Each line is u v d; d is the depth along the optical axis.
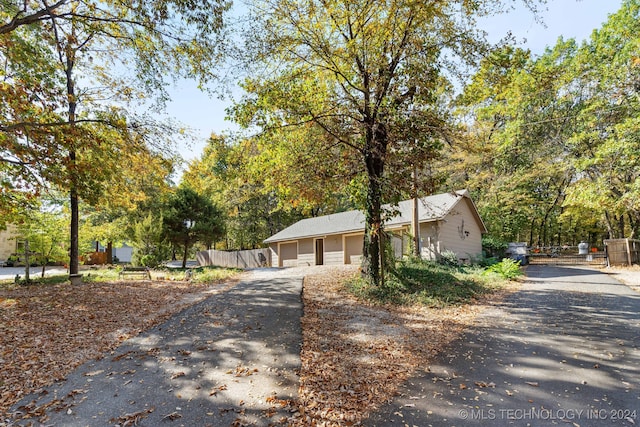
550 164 23.83
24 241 13.56
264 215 35.28
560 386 4.45
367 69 9.83
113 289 11.27
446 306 9.24
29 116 8.96
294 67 10.46
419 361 5.48
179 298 10.34
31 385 4.62
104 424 3.70
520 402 4.08
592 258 23.33
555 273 16.83
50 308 8.37
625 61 15.88
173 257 39.00
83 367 5.23
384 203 11.38
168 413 3.92
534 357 5.48
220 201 30.95
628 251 18.27
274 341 6.36
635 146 14.62
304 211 16.30
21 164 9.19
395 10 8.74
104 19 8.65
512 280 13.88
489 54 9.66
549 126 23.33
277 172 11.40
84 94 12.02
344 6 9.34
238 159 12.21
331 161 11.34
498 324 7.48
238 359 5.52
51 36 10.06
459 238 19.69
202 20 8.52
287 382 4.71
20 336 6.39
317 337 6.66
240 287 12.14
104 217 26.19
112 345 6.19
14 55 8.95
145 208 25.20
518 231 27.86
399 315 8.40
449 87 10.93
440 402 4.14
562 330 6.83
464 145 11.39
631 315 7.79
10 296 9.46
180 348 6.02
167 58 9.63
